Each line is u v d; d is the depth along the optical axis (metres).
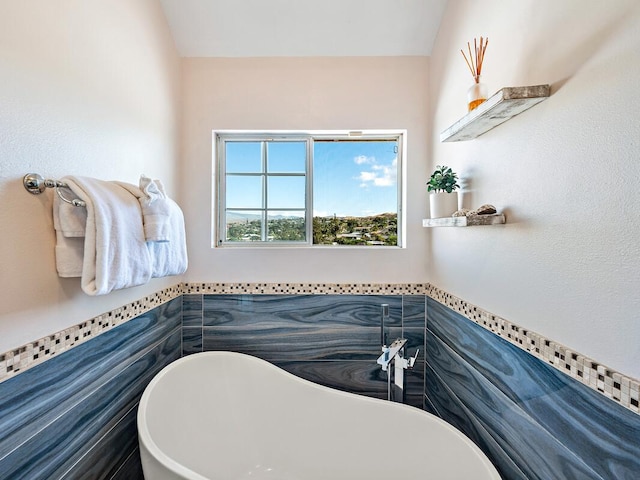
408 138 1.72
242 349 1.74
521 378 0.95
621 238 0.64
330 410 1.46
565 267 0.78
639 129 0.60
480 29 1.18
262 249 1.73
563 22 0.78
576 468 0.75
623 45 0.63
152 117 1.41
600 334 0.69
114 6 1.13
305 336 1.74
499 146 1.04
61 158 0.89
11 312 0.75
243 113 1.71
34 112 0.80
